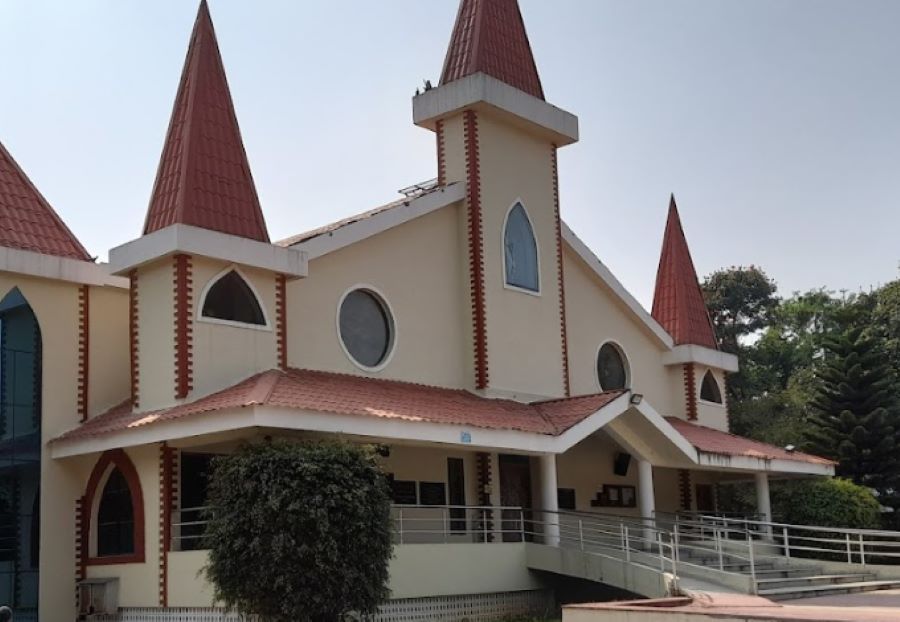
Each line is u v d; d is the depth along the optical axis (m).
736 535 34.69
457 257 28.31
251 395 19.59
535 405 27.78
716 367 38.00
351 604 17.44
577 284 33.31
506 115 29.08
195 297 21.33
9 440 22.52
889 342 56.81
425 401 24.09
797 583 25.33
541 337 29.50
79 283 23.78
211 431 19.20
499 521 26.19
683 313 37.75
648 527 26.31
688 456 28.88
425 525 25.06
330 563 17.19
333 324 24.69
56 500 22.55
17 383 22.86
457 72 29.42
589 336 33.41
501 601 24.08
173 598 20.06
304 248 23.59
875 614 14.64
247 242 22.12
